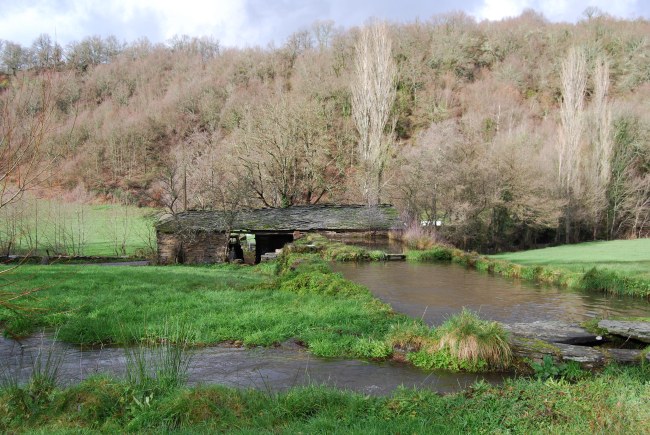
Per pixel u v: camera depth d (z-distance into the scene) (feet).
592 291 61.67
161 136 236.22
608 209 175.01
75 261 120.37
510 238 163.22
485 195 146.00
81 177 194.59
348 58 257.34
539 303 53.26
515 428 18.70
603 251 114.62
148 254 129.18
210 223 118.21
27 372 28.07
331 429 19.04
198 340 34.83
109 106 232.73
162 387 23.26
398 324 36.63
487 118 215.92
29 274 62.18
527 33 298.56
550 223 153.58
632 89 218.38
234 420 20.45
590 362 30.94
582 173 167.32
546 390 22.21
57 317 39.81
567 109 164.04
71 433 18.94
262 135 159.02
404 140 229.45
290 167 163.22
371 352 32.50
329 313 41.73
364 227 125.59
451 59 281.13
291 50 307.99
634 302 54.54
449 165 146.10
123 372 27.71
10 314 39.86
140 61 296.10
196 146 189.16
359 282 67.77
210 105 238.48
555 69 262.26
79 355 31.89
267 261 102.37
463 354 30.45
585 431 17.72
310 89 217.77
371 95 162.20
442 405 21.38
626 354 32.78
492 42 296.30
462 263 90.38
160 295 48.91
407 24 297.94
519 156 152.87
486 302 53.57
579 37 270.05
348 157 185.98
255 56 296.51
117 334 34.78
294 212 134.21
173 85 272.92
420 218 151.12
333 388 25.00
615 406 19.40
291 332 36.88
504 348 30.83
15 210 99.66
